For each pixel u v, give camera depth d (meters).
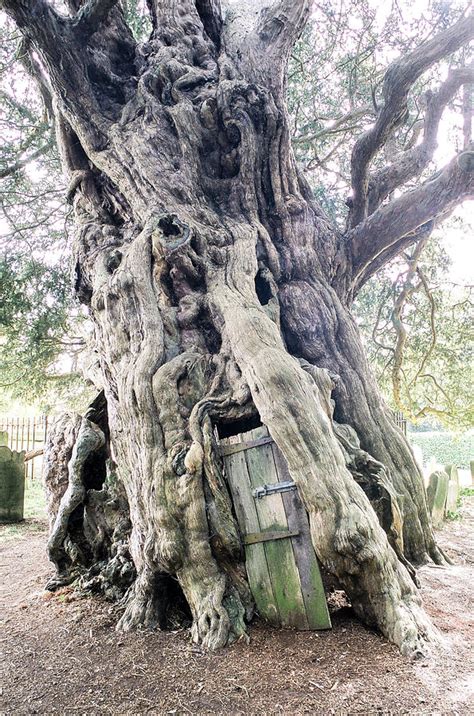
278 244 7.31
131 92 7.68
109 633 4.67
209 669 3.85
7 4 6.28
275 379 4.84
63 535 6.24
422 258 13.55
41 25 6.55
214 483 4.76
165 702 3.45
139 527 5.18
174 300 6.18
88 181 7.73
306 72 12.30
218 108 7.18
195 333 5.93
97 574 5.98
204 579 4.61
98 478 6.77
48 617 5.19
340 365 6.88
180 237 6.20
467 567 6.54
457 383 14.19
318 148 13.51
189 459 4.75
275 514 4.67
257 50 7.86
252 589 4.66
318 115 12.75
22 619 5.19
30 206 13.14
